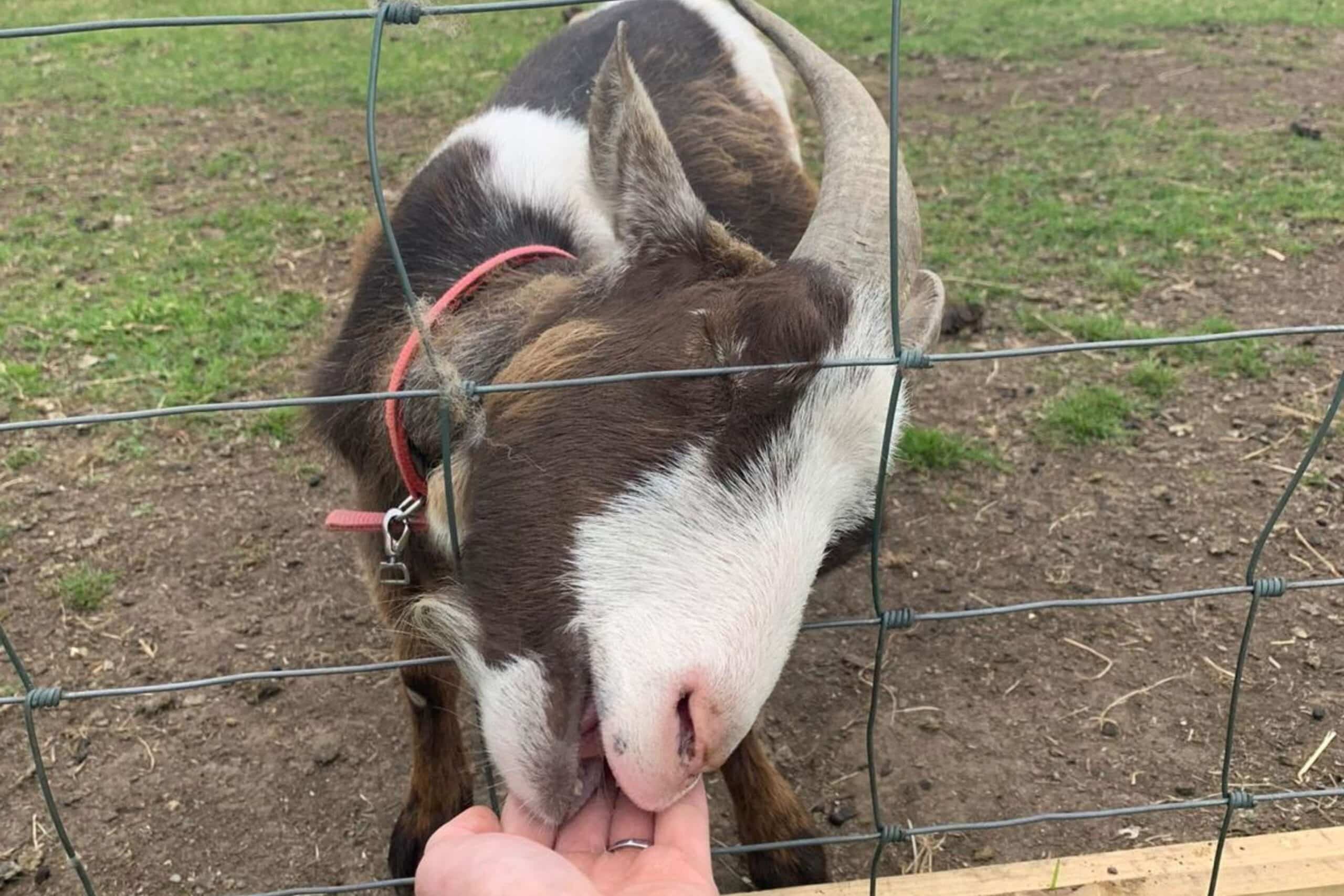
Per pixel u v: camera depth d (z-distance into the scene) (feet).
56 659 3.07
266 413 4.06
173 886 2.51
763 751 2.55
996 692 2.97
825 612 3.24
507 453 1.72
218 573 3.39
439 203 2.61
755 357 1.65
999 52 8.29
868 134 2.04
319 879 2.55
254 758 2.82
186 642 3.15
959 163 6.19
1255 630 3.12
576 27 3.67
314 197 5.93
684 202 1.82
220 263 5.17
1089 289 4.86
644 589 1.58
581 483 1.64
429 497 1.99
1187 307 4.71
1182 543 3.44
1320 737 2.79
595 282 1.88
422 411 1.99
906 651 3.10
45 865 2.54
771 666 1.60
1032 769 2.74
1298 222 5.41
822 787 2.72
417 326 1.46
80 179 6.18
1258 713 2.87
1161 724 2.85
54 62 8.43
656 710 1.52
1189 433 3.93
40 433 3.95
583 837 1.72
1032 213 5.53
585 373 1.70
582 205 2.55
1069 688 2.97
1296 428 3.92
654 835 1.72
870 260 1.84
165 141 6.79
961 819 2.62
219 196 5.95
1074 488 3.70
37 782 2.73
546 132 2.79
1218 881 1.99
